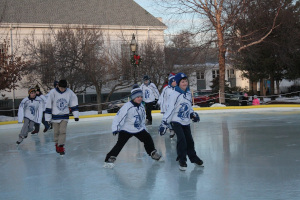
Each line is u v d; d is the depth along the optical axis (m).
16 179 6.34
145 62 27.69
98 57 27.47
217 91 28.53
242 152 7.93
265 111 19.47
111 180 5.93
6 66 21.55
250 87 38.19
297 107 20.42
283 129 11.71
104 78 27.05
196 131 11.96
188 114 6.37
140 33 34.09
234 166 6.54
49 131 14.20
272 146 8.59
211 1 23.33
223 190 5.04
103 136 11.88
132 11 35.09
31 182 6.07
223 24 24.09
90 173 6.53
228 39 23.95
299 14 28.55
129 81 28.23
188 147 6.51
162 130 6.17
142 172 6.39
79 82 26.19
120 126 6.61
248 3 23.67
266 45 28.09
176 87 6.27
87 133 12.89
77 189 5.47
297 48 28.25
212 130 12.05
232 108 20.66
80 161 7.75
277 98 31.83
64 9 32.78
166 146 9.20
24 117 10.52
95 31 27.44
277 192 4.83
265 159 7.09
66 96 8.30
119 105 25.09
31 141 11.45
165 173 6.23
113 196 5.02
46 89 28.28
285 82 42.94
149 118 13.49
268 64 29.80
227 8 23.81
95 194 5.16
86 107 28.94
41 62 25.52
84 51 25.70
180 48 26.88
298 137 9.92
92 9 33.84
